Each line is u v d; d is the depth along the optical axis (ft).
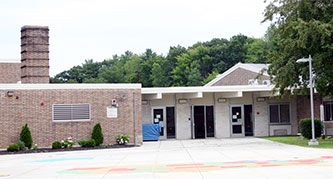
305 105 103.35
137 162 54.29
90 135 81.61
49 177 42.06
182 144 83.66
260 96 105.29
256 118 104.99
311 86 71.51
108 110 82.89
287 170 41.29
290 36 76.95
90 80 290.56
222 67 262.88
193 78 253.85
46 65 89.97
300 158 52.47
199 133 101.96
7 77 123.85
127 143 83.10
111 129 82.74
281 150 64.28
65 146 77.66
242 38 273.33
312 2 75.20
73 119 80.84
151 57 305.53
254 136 104.58
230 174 39.58
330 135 97.45
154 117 100.22
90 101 82.07
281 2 79.10
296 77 76.07
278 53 82.94
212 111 103.30
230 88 96.32
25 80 89.04
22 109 77.97
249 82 136.98
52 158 63.77
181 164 50.16
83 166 51.47
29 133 76.84
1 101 76.95
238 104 104.58
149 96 97.71
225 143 83.10
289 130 106.63
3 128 76.59
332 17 72.49
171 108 101.30
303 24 70.79
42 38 90.22
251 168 43.65
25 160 61.93
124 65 338.75
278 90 83.76
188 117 101.50
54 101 80.02
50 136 79.25
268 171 40.96
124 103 83.97
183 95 101.40
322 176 36.88
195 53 277.23
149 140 95.55
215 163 49.80
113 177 40.45
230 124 103.71
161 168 46.62
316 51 74.90
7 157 66.49
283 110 106.93
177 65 288.10
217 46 282.15
